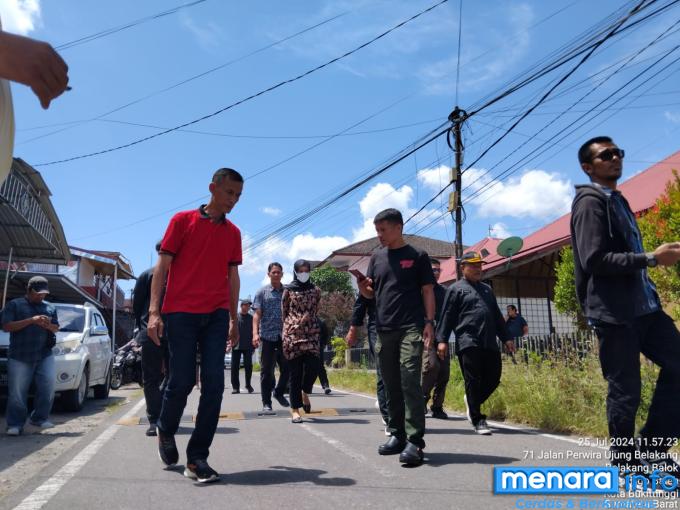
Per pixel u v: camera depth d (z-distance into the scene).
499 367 5.87
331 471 3.99
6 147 1.23
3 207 10.69
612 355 3.34
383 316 4.40
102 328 9.84
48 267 25.33
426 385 6.31
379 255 4.55
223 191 3.91
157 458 4.53
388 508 3.07
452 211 14.45
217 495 3.36
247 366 12.16
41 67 1.17
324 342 11.06
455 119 13.90
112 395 12.51
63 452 5.00
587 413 5.76
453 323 5.94
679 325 6.92
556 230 16.84
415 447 4.14
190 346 3.86
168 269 3.95
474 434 5.55
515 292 17.94
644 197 12.97
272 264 7.93
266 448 4.96
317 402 9.33
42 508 3.09
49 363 6.69
